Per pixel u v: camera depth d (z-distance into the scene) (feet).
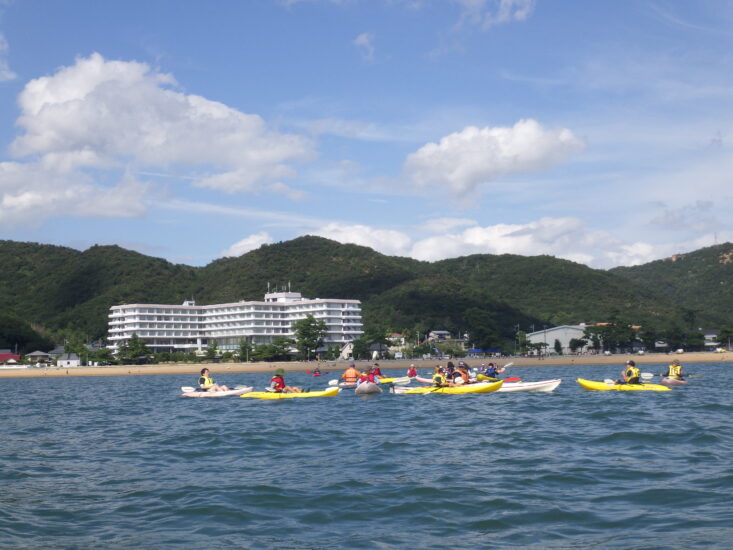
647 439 75.82
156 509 49.37
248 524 44.70
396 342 587.27
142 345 548.72
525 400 125.90
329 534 42.09
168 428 99.96
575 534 40.93
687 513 44.57
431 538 40.81
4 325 603.26
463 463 64.44
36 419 122.52
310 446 77.71
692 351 580.71
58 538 42.52
